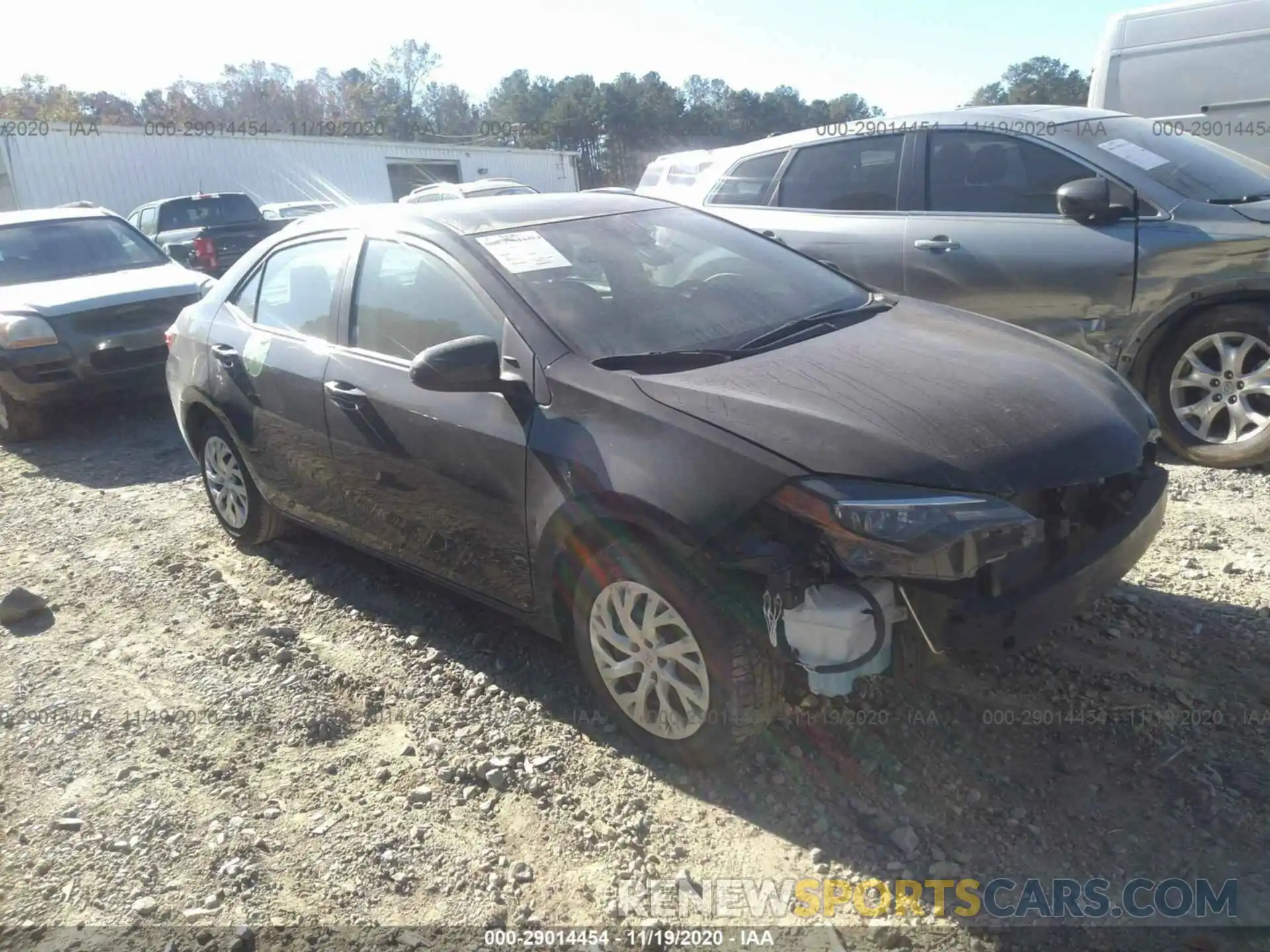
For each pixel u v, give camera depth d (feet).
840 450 9.14
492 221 13.10
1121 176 18.08
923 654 9.20
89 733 11.74
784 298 12.93
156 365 25.54
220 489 17.03
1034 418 9.87
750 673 9.43
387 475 12.71
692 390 10.09
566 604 11.23
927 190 20.10
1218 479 17.01
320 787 10.52
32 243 28.17
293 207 68.49
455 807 10.08
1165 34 27.55
